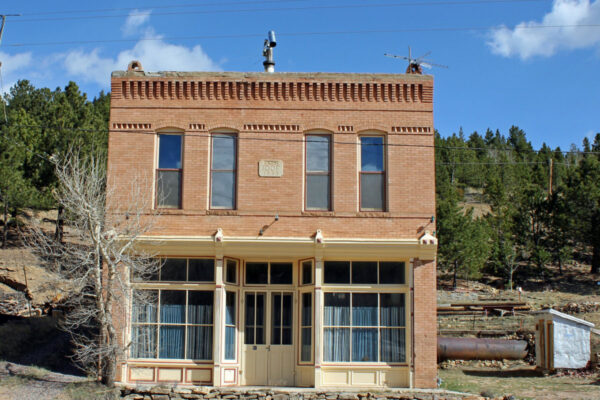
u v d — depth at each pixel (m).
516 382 19.69
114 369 16.86
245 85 18.69
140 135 18.52
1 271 30.41
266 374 18.45
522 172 82.75
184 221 18.12
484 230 46.97
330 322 18.17
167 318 18.11
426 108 18.67
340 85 18.67
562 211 45.66
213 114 18.64
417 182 18.36
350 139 18.56
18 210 40.38
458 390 18.03
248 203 18.23
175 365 17.80
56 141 35.81
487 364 23.42
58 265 18.56
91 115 39.66
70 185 16.88
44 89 63.94
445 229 43.31
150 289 18.12
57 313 26.42
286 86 18.69
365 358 18.03
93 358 18.48
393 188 18.34
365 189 18.53
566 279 45.72
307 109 18.67
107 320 16.36
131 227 17.06
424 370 17.64
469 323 29.75
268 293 18.83
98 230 16.42
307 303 18.50
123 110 18.62
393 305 18.25
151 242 17.73
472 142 123.62
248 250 17.95
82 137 35.84
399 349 18.05
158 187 18.42
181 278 18.23
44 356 20.02
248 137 18.56
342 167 18.44
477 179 86.75
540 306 34.69
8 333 21.77
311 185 18.52
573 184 46.81
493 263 46.62
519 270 48.31
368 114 18.66
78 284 17.08
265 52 20.61
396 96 18.70
